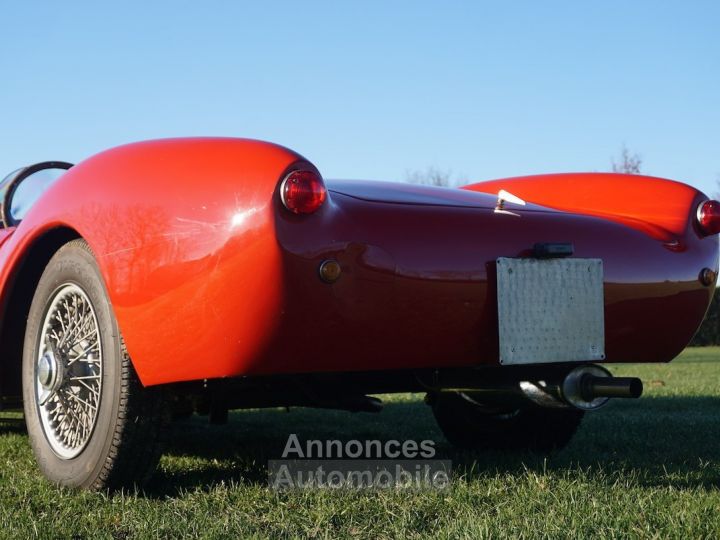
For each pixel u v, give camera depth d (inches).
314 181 84.0
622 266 106.1
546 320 99.4
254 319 83.4
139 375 91.5
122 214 91.5
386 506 89.2
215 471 112.4
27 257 110.3
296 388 106.2
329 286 85.7
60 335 106.8
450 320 93.7
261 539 76.4
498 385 101.1
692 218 116.2
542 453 131.3
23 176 140.2
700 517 80.9
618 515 81.7
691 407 197.0
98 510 88.7
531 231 100.7
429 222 94.3
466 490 95.6
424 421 172.4
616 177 126.0
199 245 84.5
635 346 108.7
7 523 83.4
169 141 95.2
